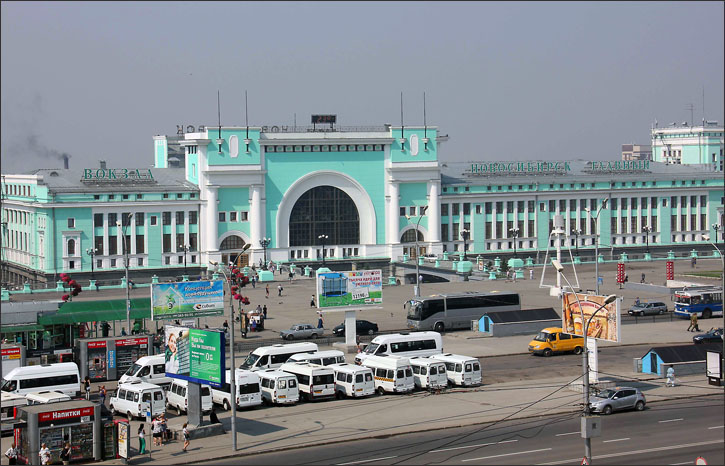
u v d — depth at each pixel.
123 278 156.88
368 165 184.88
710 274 169.25
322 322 113.12
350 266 183.25
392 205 186.12
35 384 76.56
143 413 72.62
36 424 61.19
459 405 76.25
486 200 197.50
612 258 197.00
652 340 106.50
